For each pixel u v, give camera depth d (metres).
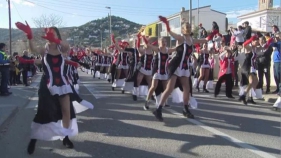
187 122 7.15
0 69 11.53
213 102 10.12
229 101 10.38
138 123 7.06
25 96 11.60
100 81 19.64
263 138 5.88
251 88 9.74
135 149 5.27
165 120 7.34
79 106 6.20
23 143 5.71
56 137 5.14
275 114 8.13
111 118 7.58
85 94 12.32
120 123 7.07
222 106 9.34
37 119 4.96
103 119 7.48
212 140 5.73
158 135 6.08
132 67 11.55
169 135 6.08
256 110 8.70
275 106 8.57
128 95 11.82
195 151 5.14
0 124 6.66
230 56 11.05
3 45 11.69
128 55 12.80
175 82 7.20
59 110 5.11
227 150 5.18
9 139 5.98
